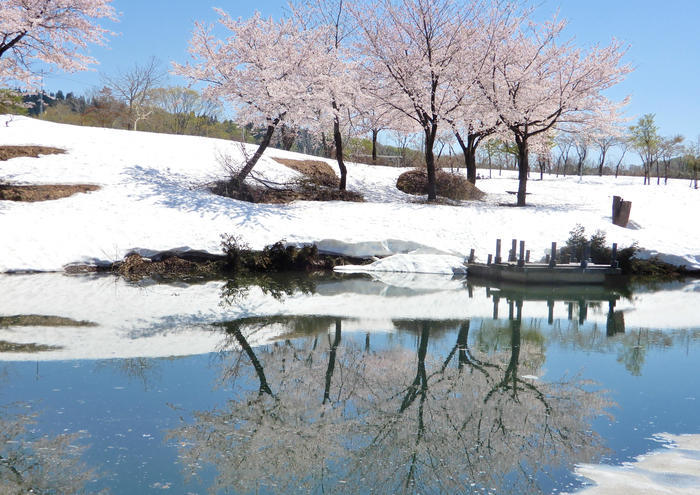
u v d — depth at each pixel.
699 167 54.19
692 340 9.82
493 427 5.73
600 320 11.57
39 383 6.68
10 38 21.05
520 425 5.77
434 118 26.41
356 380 7.28
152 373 7.21
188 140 30.39
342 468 4.79
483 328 10.60
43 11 20.98
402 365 8.02
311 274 17.81
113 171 23.55
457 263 18.64
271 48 23.89
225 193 23.34
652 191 35.09
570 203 30.03
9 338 8.77
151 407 6.02
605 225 22.61
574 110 27.23
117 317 10.56
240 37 23.86
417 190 30.02
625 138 51.12
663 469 4.64
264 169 27.97
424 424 5.81
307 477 4.61
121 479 4.41
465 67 26.72
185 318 10.70
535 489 4.32
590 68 26.02
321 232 20.08
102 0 21.81
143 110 63.81
